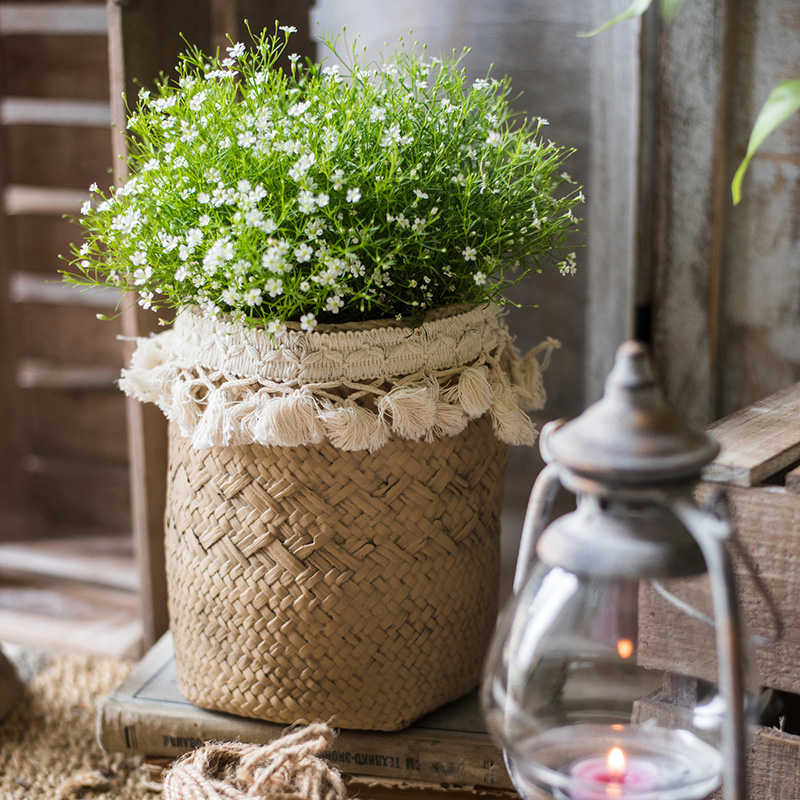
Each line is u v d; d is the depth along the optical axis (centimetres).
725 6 190
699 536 151
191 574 180
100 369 244
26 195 239
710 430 170
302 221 172
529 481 208
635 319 199
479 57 201
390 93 179
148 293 176
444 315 176
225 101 175
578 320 202
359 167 172
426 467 176
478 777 180
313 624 176
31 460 256
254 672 179
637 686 156
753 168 193
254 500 176
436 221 175
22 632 219
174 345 180
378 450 174
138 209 175
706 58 191
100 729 184
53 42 231
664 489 152
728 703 152
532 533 159
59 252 240
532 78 199
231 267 169
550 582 155
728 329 197
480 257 177
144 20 193
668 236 196
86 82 230
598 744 157
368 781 182
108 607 226
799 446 167
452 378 176
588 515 154
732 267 196
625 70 194
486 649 184
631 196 196
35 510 258
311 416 172
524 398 185
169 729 183
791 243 193
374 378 174
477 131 178
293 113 171
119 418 246
